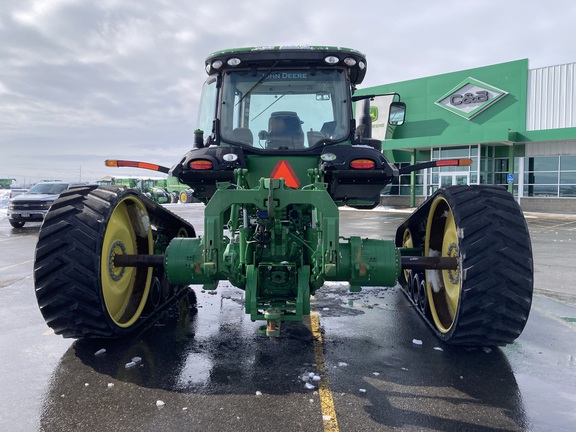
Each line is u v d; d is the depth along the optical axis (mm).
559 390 3352
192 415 2934
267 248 4062
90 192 4098
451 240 4457
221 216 3672
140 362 3816
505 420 2912
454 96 28719
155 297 5332
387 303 5926
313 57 4762
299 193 3646
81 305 3758
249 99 4938
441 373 3627
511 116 26969
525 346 4273
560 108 25438
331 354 4031
